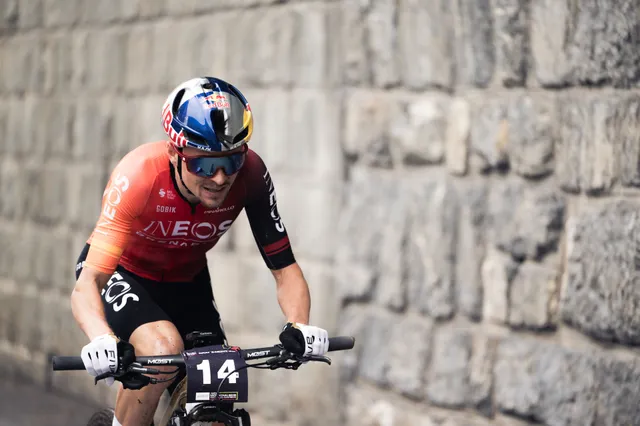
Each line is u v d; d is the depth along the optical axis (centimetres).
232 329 1922
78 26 2380
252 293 1877
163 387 1067
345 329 1702
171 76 2069
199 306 1203
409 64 1584
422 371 1574
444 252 1541
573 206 1370
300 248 1778
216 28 1956
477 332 1504
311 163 1756
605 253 1320
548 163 1398
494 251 1473
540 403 1409
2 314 2656
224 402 955
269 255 1147
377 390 1655
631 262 1288
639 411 1283
